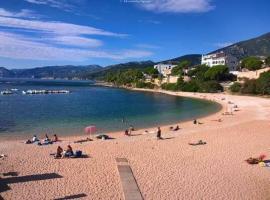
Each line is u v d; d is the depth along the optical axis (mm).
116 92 198375
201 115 80062
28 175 29469
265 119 68562
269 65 187750
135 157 36188
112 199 24688
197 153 38562
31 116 74562
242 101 115188
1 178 28562
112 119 71250
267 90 139750
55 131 55062
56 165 32625
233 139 46969
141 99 139000
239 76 178375
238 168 33000
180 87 195875
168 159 35656
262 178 30312
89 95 164625
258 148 41625
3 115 75500
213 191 26828
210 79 185500
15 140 46719
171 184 28062
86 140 46375
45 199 24453
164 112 87312
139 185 27625
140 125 63000
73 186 27078
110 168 32031
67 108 95062
